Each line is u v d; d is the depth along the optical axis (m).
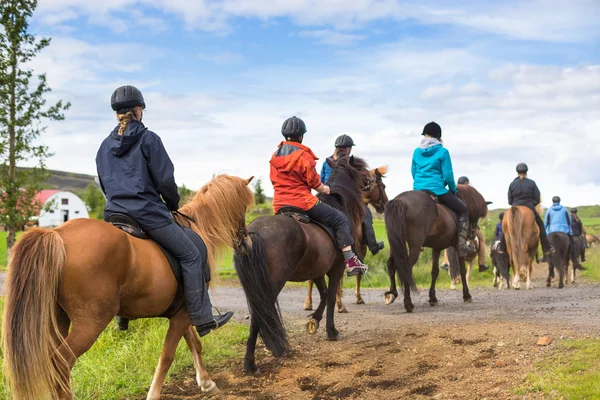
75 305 3.91
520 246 13.02
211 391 5.62
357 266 6.68
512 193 13.55
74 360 3.89
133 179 4.49
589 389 4.56
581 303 10.12
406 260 8.97
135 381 5.93
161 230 4.51
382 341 7.03
